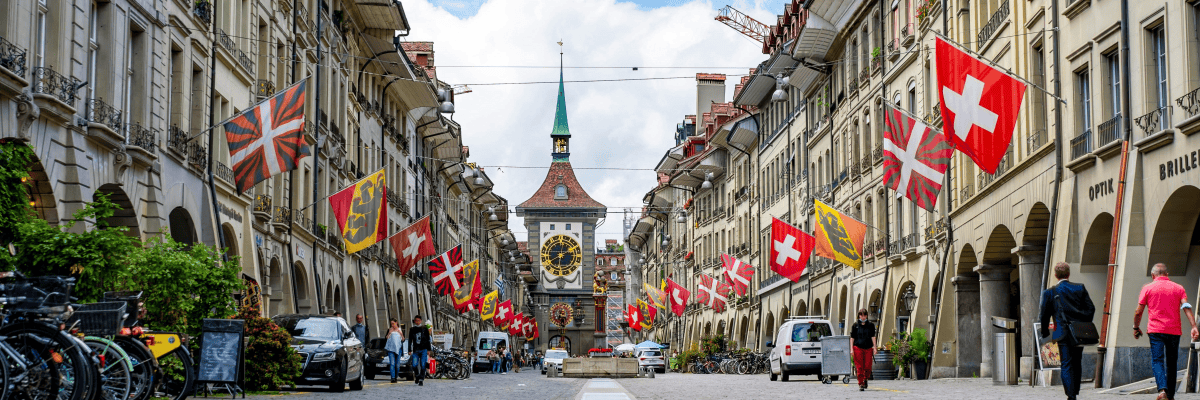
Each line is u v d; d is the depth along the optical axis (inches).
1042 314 534.3
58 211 752.3
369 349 1311.5
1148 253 742.5
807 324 1205.1
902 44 1384.1
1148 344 751.1
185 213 1009.5
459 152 2851.9
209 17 1059.9
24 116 682.2
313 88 1487.5
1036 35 955.3
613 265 6432.1
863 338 817.5
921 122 938.1
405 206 2249.0
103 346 461.7
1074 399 528.4
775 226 1428.4
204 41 1050.7
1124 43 767.7
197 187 1034.7
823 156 1863.9
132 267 636.1
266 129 831.1
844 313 1747.0
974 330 1201.4
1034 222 959.6
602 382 1187.9
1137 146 745.6
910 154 940.6
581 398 716.0
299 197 1424.7
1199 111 666.2
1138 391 663.1
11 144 605.3
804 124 1989.4
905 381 1138.0
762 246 2337.6
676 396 733.9
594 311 5487.2
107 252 613.0
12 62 671.1
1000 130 746.8
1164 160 713.6
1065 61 881.5
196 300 681.0
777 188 2220.7
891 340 1363.2
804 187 1983.3
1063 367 528.1
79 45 783.7
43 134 722.2
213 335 623.5
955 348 1212.5
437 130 2564.0
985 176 1119.6
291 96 838.5
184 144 985.5
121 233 657.0
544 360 2285.9
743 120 2390.5
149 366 494.0
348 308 1758.1
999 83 749.9
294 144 836.0
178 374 602.9
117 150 839.7
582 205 5541.3
